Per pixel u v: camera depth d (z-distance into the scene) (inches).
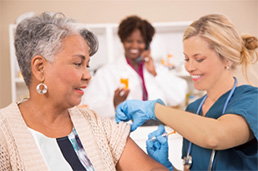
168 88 111.5
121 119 50.9
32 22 37.3
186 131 39.8
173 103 112.1
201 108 52.6
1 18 120.9
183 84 113.0
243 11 128.0
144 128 91.7
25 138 37.0
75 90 39.1
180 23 111.7
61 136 40.1
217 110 47.0
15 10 122.0
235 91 46.4
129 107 49.9
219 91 48.2
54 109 39.8
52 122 40.3
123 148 44.7
